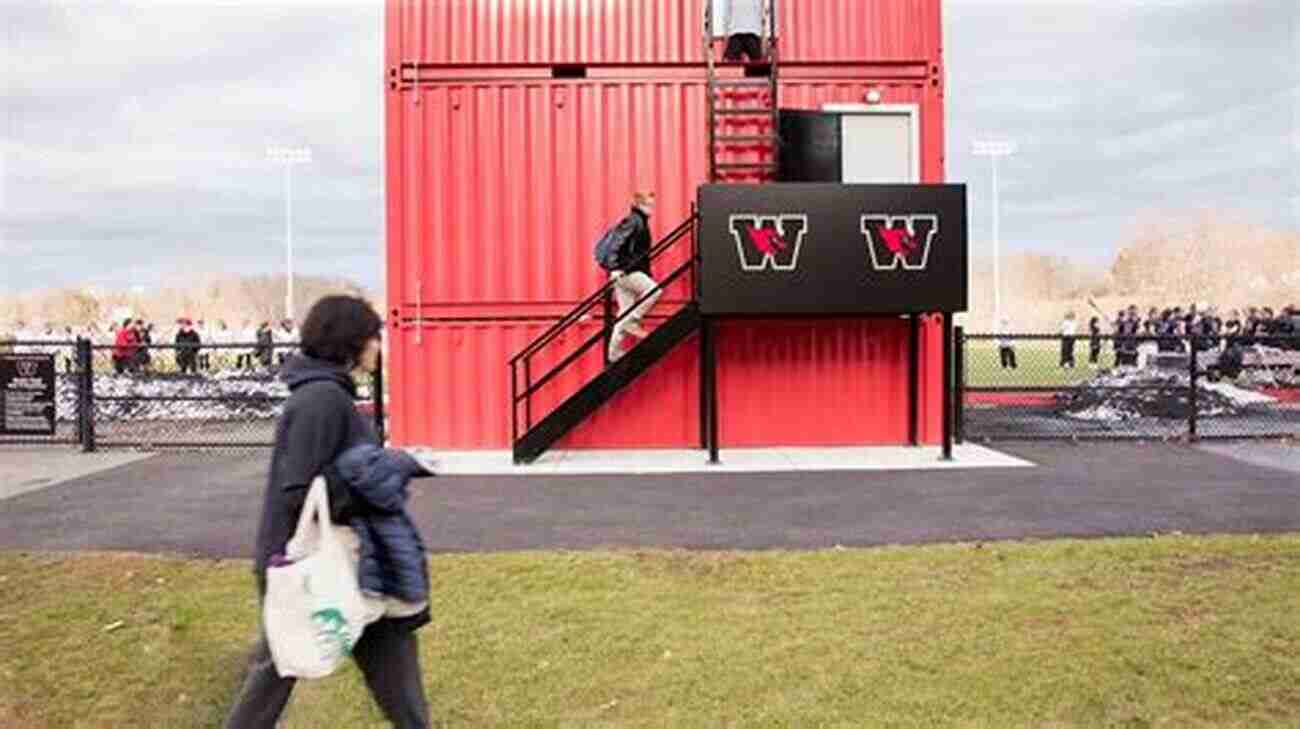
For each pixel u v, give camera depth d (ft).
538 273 48.34
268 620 11.80
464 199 48.39
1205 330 91.66
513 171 48.47
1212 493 35.06
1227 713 15.74
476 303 48.24
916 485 37.50
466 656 18.35
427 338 48.29
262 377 63.31
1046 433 53.42
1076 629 19.39
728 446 48.34
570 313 47.52
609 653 18.45
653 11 48.73
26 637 19.77
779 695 16.49
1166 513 31.32
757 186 43.09
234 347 52.90
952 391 50.57
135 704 16.62
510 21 48.60
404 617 12.44
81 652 18.93
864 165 48.83
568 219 48.42
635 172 48.55
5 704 16.60
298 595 11.68
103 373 63.41
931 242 43.42
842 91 49.01
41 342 54.03
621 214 48.44
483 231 48.42
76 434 54.90
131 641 19.54
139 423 61.21
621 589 22.67
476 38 48.57
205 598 22.34
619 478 40.01
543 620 20.36
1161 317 104.32
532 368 48.03
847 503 33.81
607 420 48.37
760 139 46.78
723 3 48.91
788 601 21.61
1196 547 25.81
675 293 48.11
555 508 33.50
